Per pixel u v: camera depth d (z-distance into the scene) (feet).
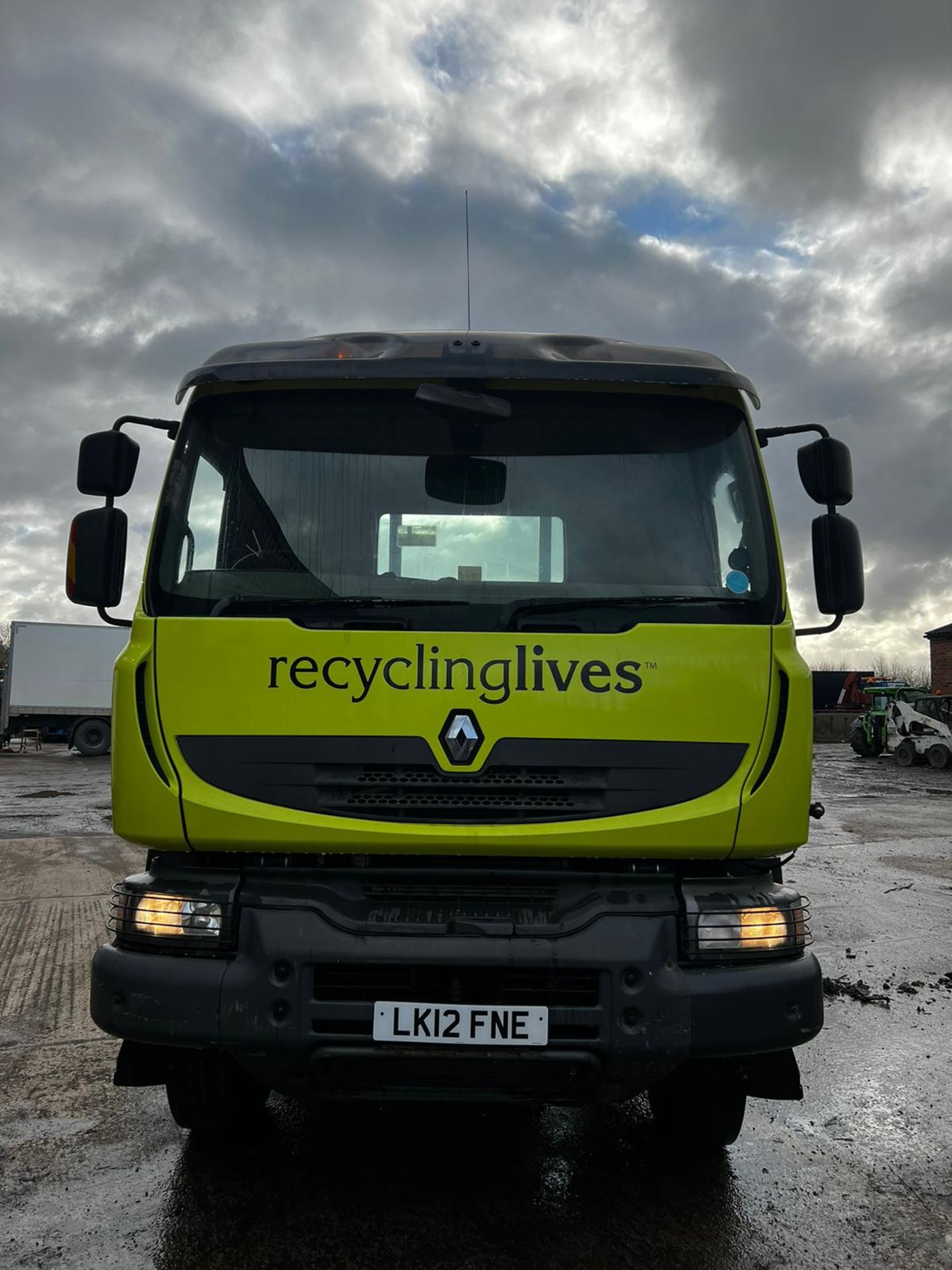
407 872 9.29
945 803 56.80
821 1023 9.36
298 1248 9.21
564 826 9.30
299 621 9.78
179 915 9.27
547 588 10.39
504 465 10.72
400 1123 12.10
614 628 9.92
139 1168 10.85
